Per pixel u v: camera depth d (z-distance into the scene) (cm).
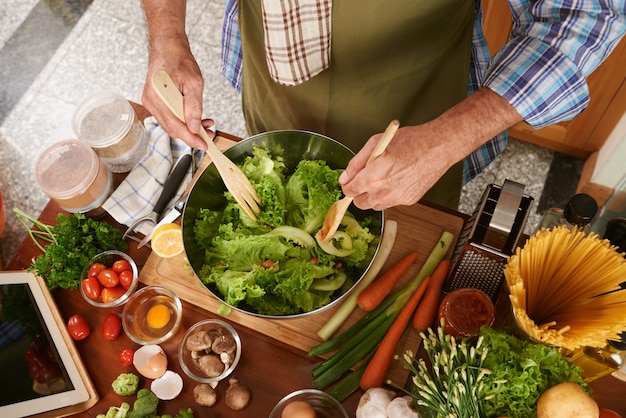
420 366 93
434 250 126
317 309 109
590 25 93
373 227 122
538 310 101
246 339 122
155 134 142
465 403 86
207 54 259
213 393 115
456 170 152
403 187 99
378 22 116
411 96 137
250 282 114
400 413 105
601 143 218
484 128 98
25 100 255
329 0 113
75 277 125
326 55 126
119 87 256
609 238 109
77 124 139
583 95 99
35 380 110
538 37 98
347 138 150
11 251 228
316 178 122
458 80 139
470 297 110
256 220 122
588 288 92
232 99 251
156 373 118
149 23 119
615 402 109
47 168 130
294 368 119
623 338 92
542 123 103
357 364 119
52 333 118
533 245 90
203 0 267
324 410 113
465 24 128
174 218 131
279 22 117
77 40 265
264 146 126
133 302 125
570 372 87
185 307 127
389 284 122
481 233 109
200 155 142
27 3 272
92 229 129
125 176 143
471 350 88
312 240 120
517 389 85
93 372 120
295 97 143
